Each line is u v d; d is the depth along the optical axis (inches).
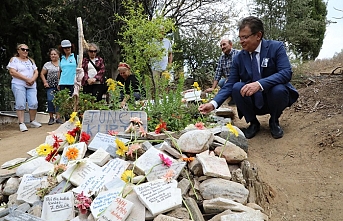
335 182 119.7
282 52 150.9
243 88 144.4
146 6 430.3
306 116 175.2
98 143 125.4
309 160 135.1
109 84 168.7
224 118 173.8
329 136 145.7
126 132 131.3
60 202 98.1
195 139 115.0
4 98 503.8
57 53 282.5
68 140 128.8
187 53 426.6
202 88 361.4
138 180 103.5
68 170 110.7
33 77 267.7
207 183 102.1
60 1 432.5
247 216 87.4
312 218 104.6
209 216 96.3
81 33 196.2
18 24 387.5
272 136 158.9
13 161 139.9
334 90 198.1
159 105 159.6
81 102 189.0
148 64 237.0
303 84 234.5
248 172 112.5
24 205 104.9
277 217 106.4
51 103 278.4
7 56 419.5
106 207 92.3
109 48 474.9
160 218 87.2
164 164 107.1
